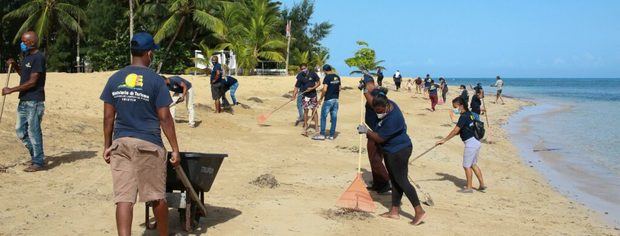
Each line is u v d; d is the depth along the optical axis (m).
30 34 7.86
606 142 18.03
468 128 9.45
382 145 7.12
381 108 6.95
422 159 12.41
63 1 40.88
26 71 7.89
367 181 9.55
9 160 8.41
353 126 17.14
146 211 5.96
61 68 43.50
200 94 20.42
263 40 43.72
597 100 50.41
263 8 44.53
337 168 10.42
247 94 23.09
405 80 55.00
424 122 21.19
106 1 38.94
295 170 9.98
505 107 36.28
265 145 12.38
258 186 8.52
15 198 6.80
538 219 8.15
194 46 42.81
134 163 4.72
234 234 6.09
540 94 65.25
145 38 4.89
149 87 4.78
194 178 5.57
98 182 7.89
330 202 7.88
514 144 17.20
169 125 4.87
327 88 13.46
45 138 10.04
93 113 13.36
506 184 10.62
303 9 60.12
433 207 8.23
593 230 7.78
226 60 39.69
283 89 26.55
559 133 20.88
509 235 7.11
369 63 38.66
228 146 11.80
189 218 5.78
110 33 39.81
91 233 5.83
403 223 7.20
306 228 6.57
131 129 4.76
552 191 10.42
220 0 43.97
